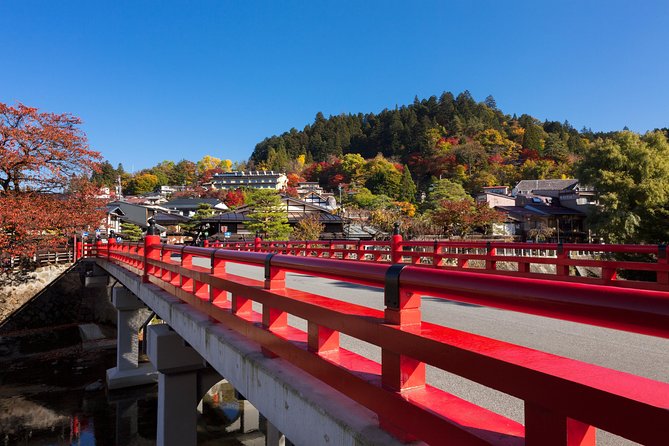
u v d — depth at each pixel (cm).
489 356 136
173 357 619
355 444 194
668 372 348
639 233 2681
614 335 487
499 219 3312
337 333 253
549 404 118
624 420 100
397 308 183
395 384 180
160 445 635
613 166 2795
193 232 4212
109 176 11125
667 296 95
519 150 10431
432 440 156
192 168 12656
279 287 321
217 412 1255
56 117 2280
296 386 258
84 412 1318
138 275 1078
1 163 2072
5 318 2169
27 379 1588
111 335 2161
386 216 4128
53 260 2380
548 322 563
